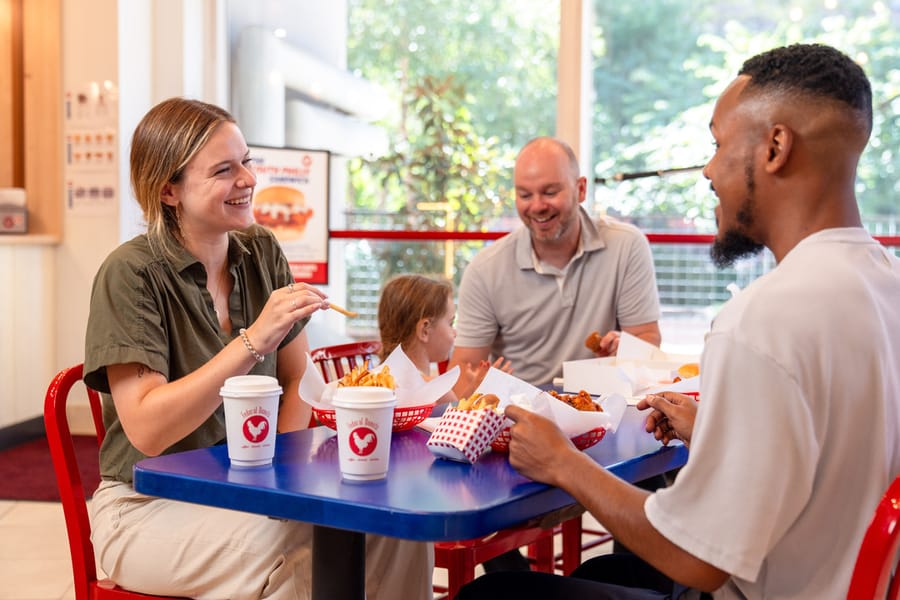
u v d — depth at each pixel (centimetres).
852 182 128
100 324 176
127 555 173
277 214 511
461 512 119
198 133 189
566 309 308
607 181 507
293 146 543
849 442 117
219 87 541
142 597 171
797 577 119
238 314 204
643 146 504
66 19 516
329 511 126
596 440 162
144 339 176
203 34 541
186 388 168
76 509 175
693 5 493
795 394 112
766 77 128
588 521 371
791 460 112
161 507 176
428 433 174
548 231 297
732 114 130
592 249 306
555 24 510
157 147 190
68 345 527
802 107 124
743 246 134
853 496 118
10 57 538
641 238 313
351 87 536
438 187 529
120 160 515
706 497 114
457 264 527
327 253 518
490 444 152
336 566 142
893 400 121
